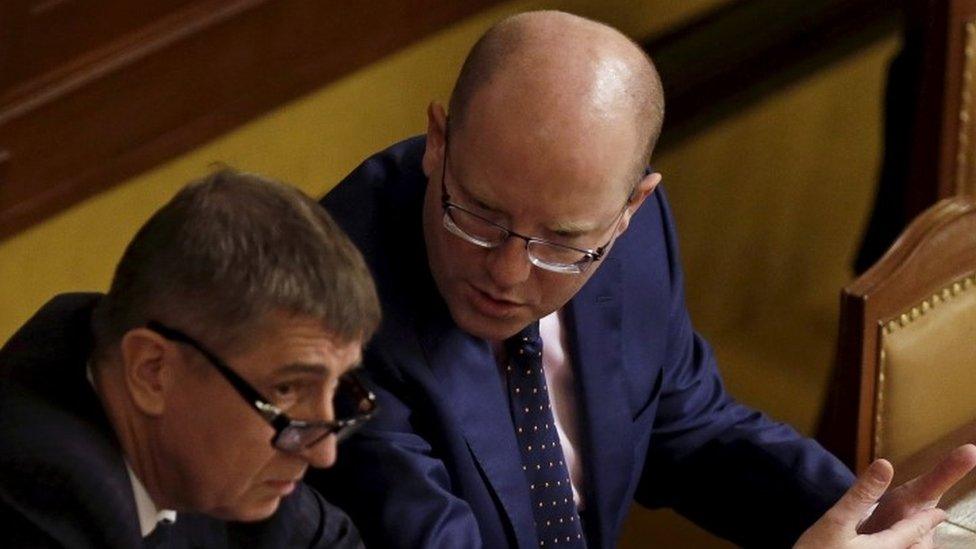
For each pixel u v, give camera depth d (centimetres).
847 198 1703
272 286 532
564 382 850
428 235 763
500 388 814
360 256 559
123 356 550
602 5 1470
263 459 561
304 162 1341
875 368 936
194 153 1276
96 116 1210
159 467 575
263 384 545
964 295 967
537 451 820
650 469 923
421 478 771
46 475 551
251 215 539
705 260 1603
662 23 1511
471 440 802
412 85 1380
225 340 536
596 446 847
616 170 693
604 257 771
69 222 1230
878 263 941
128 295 548
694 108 1534
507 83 682
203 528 628
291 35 1282
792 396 1529
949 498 854
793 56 1598
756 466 893
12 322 1230
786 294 1677
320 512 686
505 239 704
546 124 676
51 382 570
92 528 556
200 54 1242
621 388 855
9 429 556
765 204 1630
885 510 805
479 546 774
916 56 1286
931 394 960
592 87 682
